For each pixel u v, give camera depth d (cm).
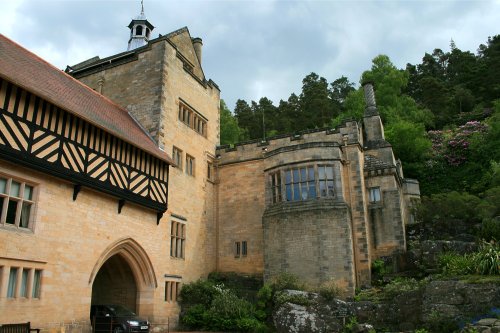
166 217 1991
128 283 1853
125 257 1750
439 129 5197
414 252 2027
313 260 1970
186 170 2248
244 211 2380
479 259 1630
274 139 2430
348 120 2302
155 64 2181
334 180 2108
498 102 4891
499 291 1410
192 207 2236
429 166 3978
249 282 2161
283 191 2155
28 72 1495
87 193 1553
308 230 2019
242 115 5991
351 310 1686
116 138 1703
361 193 2144
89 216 1547
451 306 1454
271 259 2075
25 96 1334
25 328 1206
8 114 1261
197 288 2020
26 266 1288
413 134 3975
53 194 1411
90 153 1555
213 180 2505
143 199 1791
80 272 1477
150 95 2128
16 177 1292
